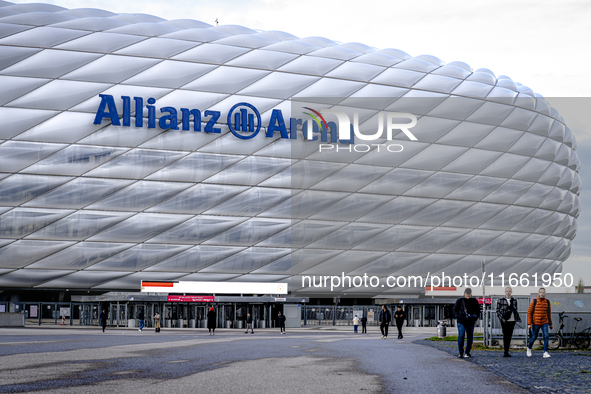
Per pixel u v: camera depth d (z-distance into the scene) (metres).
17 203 26.19
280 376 7.67
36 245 26.69
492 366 9.29
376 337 20.83
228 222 28.50
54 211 26.66
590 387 7.04
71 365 8.80
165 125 27.28
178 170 27.59
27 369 8.27
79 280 27.64
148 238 27.88
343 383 7.09
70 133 26.42
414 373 8.17
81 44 27.39
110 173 26.92
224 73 28.52
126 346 13.11
